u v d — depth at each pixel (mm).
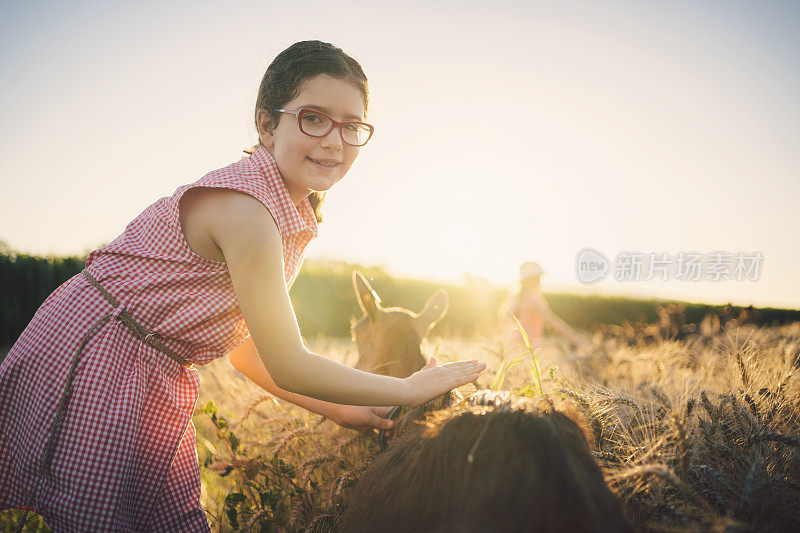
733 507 1564
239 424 2666
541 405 1618
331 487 2252
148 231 1712
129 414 1602
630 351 4227
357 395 1604
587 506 1123
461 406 1664
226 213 1557
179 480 1863
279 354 1550
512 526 1101
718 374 2896
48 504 1553
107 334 1631
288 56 1734
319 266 17672
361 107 1787
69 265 14766
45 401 1602
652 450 1701
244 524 2281
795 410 2205
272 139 1793
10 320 13875
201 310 1681
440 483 1266
